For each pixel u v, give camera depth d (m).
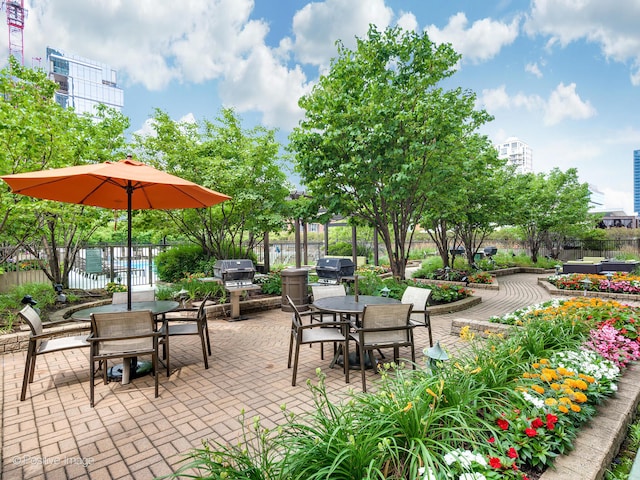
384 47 7.85
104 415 3.28
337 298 5.12
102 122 9.22
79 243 9.35
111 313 3.63
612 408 2.73
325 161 7.82
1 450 2.73
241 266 7.83
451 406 2.26
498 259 19.58
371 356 4.38
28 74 8.20
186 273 10.70
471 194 12.11
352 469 1.77
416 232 26.86
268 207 10.04
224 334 6.21
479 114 9.10
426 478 1.67
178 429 3.02
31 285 7.70
